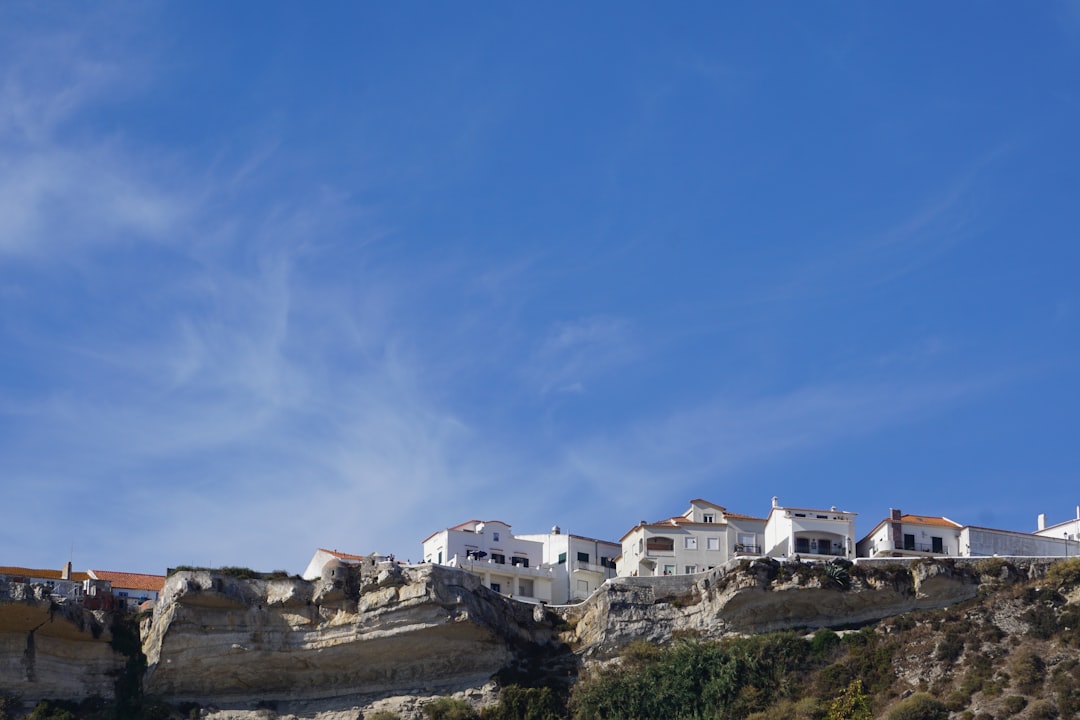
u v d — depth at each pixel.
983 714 122.38
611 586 145.88
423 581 139.62
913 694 127.50
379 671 140.62
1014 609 135.38
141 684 139.00
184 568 142.50
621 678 136.62
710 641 140.25
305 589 141.50
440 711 136.12
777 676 133.62
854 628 140.62
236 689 140.00
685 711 131.75
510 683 139.50
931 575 140.75
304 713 138.88
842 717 126.81
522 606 146.62
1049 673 125.62
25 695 135.62
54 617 137.12
